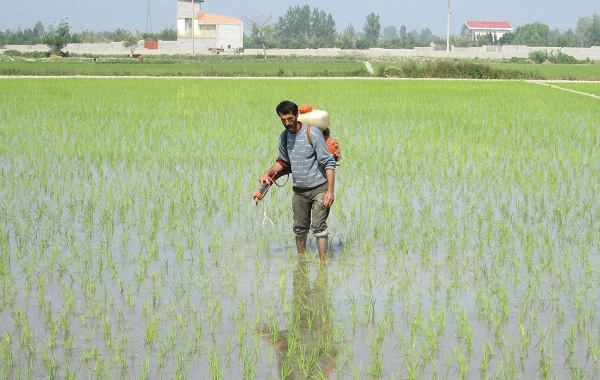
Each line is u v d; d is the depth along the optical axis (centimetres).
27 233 909
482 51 10512
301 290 724
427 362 559
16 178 1250
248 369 540
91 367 547
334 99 2895
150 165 1345
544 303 683
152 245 869
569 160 1451
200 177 1255
